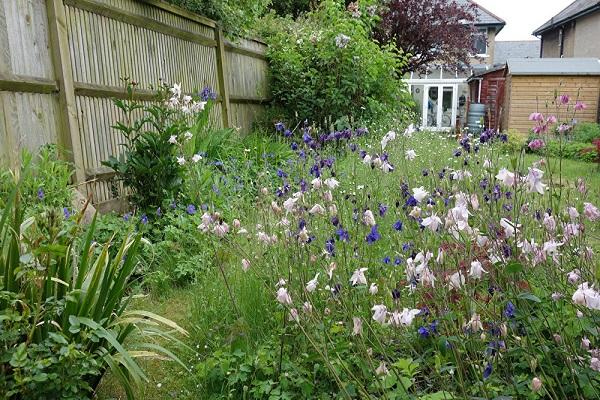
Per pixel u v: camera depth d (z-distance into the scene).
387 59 9.97
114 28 4.89
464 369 2.01
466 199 2.47
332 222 2.68
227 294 2.91
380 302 2.50
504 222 2.22
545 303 2.25
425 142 8.11
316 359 2.19
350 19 9.87
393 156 5.29
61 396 1.86
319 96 9.52
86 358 1.87
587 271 2.31
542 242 2.46
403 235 3.14
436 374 1.96
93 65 4.55
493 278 2.24
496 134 5.02
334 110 9.31
